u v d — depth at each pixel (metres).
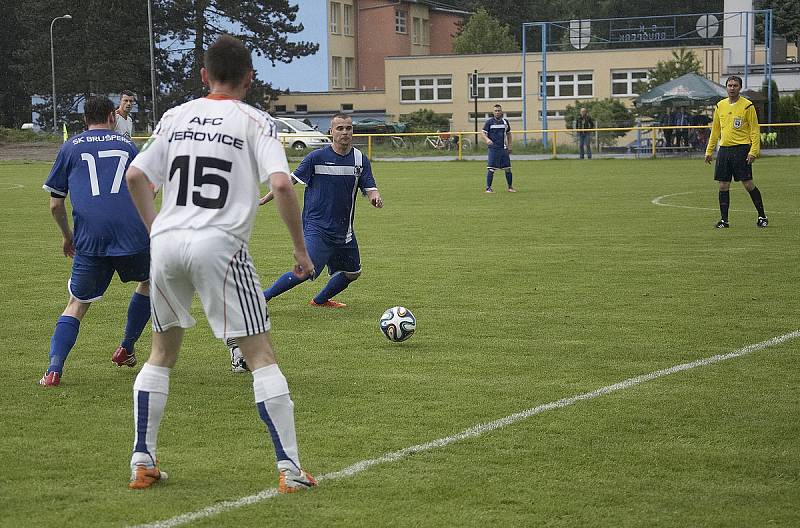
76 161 6.80
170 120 4.64
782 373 6.83
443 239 14.63
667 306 9.27
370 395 6.34
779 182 24.88
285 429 4.59
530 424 5.69
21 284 10.87
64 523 4.23
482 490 4.63
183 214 4.53
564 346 7.70
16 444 5.34
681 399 6.20
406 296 9.96
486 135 23.34
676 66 50.38
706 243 13.70
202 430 5.61
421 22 76.19
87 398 6.29
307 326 8.56
